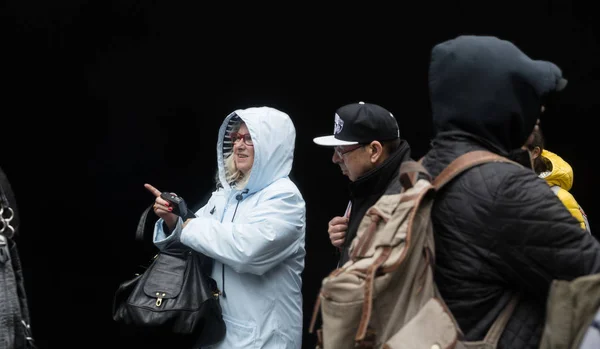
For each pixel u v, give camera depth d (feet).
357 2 37.86
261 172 15.70
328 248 38.73
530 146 13.37
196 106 39.29
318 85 39.09
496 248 9.25
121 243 38.68
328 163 39.37
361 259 9.71
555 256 9.04
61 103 38.86
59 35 38.22
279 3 38.27
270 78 39.22
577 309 8.35
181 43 38.78
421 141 38.47
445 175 9.60
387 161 13.17
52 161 38.99
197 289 15.30
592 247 9.05
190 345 15.31
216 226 15.35
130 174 39.24
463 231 9.39
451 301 9.45
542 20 35.91
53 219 38.65
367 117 13.38
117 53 38.65
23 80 38.55
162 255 15.72
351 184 13.32
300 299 16.34
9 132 38.70
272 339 15.66
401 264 9.32
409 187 9.51
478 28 36.70
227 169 16.51
